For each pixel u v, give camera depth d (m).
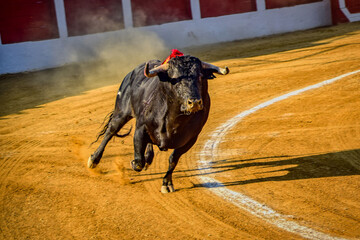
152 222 8.36
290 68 23.61
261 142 12.97
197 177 10.66
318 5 39.22
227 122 15.38
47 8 30.58
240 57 28.70
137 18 33.78
